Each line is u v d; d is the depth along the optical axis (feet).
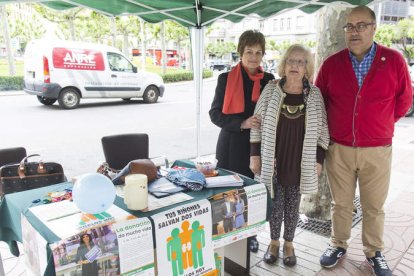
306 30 133.90
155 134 23.79
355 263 9.07
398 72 7.66
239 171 8.75
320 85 8.46
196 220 5.98
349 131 7.98
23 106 33.30
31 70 31.48
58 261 4.57
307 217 11.83
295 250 9.69
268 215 7.31
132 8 10.79
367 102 7.70
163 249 5.59
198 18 11.10
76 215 5.44
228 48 141.08
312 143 7.62
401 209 12.42
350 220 8.87
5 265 8.71
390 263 9.05
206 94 47.70
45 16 53.88
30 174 8.90
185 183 6.64
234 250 8.16
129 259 5.21
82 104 35.58
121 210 5.66
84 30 72.49
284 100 7.72
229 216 6.52
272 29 142.20
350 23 7.48
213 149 20.66
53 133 22.99
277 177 8.08
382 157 7.98
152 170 6.95
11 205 6.11
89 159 17.90
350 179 8.46
